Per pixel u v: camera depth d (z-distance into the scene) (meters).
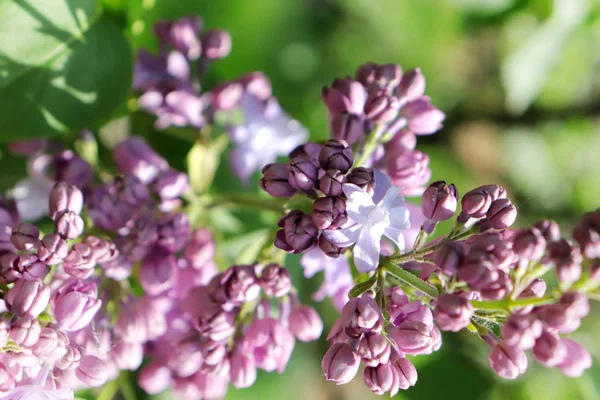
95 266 0.31
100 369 0.28
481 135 0.55
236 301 0.31
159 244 0.32
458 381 0.38
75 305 0.28
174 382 0.33
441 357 0.38
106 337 0.30
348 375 0.27
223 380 0.33
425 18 0.48
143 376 0.33
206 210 0.34
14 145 0.34
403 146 0.31
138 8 0.35
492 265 0.27
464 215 0.29
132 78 0.33
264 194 0.38
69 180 0.32
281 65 0.46
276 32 0.45
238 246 0.36
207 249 0.33
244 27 0.41
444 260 0.27
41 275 0.29
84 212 0.32
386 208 0.29
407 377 0.28
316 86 0.48
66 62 0.32
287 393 0.41
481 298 0.28
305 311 0.31
